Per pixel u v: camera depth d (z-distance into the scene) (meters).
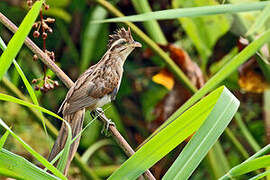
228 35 13.45
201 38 11.91
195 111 5.67
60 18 13.60
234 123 13.38
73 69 14.39
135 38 11.36
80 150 13.22
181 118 5.65
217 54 13.53
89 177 10.05
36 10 5.45
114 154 13.99
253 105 13.59
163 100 11.86
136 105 14.55
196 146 5.69
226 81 11.89
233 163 12.98
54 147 7.17
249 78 11.70
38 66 12.90
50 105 13.42
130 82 14.38
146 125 13.85
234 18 11.46
